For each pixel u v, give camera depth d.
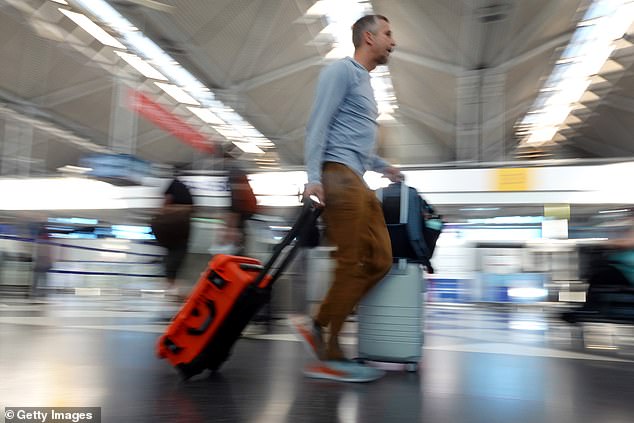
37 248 10.60
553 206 13.09
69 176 17.53
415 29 18.34
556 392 1.91
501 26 17.39
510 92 22.36
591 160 13.00
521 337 4.20
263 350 3.01
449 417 1.51
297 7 17.95
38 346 2.75
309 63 21.94
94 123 27.39
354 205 2.13
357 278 2.15
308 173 2.04
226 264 1.97
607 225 4.05
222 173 4.62
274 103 26.69
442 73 21.53
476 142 19.22
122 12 16.81
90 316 5.27
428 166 14.20
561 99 24.36
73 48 20.72
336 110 2.14
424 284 2.56
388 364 2.61
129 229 15.16
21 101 24.72
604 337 3.67
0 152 25.75
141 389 1.78
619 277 3.63
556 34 17.70
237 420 1.42
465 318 6.92
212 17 18.48
